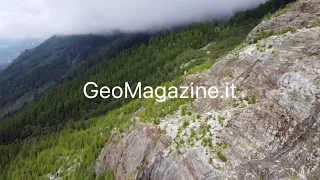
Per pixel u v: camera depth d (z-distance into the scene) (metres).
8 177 102.56
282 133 45.03
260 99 51.94
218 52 146.38
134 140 63.25
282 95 49.09
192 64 138.75
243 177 41.94
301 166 40.25
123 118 93.56
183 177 46.91
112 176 62.91
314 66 49.88
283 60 54.88
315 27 61.47
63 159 94.38
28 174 94.00
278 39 63.03
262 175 41.16
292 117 45.50
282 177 39.66
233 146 46.94
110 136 80.75
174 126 57.88
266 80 53.97
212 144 48.62
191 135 52.66
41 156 104.00
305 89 47.25
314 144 41.31
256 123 48.00
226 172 43.56
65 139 109.94
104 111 164.88
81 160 82.69
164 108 68.88
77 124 140.38
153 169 53.16
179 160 49.38
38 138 148.50
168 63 183.00
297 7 73.31
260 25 74.75
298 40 59.38
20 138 184.50
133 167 59.41
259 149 44.88
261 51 62.41
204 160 46.41
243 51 67.62
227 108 54.75
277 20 72.00
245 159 44.31
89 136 102.75
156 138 58.56
